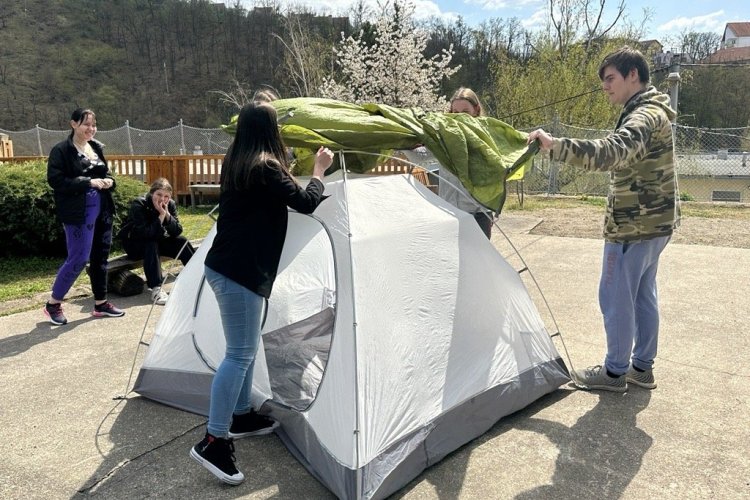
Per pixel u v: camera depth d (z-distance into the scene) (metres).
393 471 2.41
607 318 3.20
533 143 2.68
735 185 16.05
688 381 3.48
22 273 6.40
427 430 2.62
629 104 2.99
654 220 2.96
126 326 4.64
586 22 21.25
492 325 3.10
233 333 2.41
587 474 2.55
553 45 20.27
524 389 3.12
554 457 2.69
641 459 2.66
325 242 4.11
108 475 2.60
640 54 2.99
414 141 3.13
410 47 12.87
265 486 2.50
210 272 2.41
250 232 2.35
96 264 4.76
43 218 6.83
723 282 5.66
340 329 2.59
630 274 3.07
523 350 3.21
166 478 2.57
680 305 4.96
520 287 3.33
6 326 4.63
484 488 2.46
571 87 17.59
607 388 3.32
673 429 2.93
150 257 5.50
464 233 3.15
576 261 6.68
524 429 2.96
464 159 3.00
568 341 4.16
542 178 13.69
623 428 2.94
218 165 13.13
